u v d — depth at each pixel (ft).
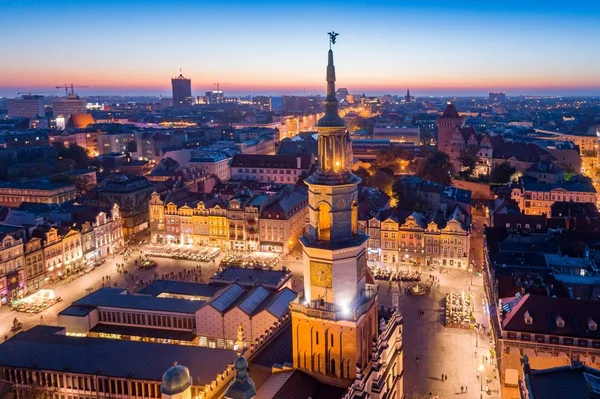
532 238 481.05
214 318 384.06
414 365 361.92
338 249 202.80
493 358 363.56
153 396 303.27
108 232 627.87
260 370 223.30
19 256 500.33
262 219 615.98
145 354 331.77
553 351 314.55
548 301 326.85
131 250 641.81
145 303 414.41
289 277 462.19
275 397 196.24
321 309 208.95
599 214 577.84
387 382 243.40
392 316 261.85
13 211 601.21
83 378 312.09
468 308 446.60
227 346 383.04
